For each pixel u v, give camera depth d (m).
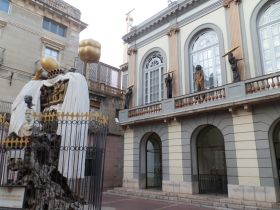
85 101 7.53
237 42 14.77
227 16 15.64
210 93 14.38
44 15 20.61
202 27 16.98
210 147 16.95
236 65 14.20
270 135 12.27
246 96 12.68
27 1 19.47
